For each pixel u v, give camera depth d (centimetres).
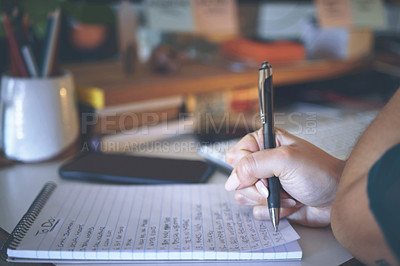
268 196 46
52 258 41
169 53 95
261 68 47
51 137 68
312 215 49
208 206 52
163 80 88
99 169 63
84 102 82
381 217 34
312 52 123
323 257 43
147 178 60
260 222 48
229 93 96
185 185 58
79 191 55
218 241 43
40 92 66
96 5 79
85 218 48
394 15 150
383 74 122
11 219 50
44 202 52
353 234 37
